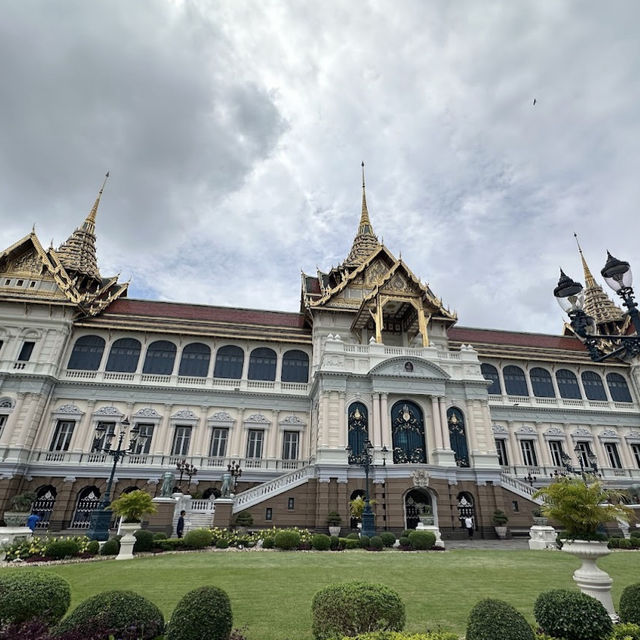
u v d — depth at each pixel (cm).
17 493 3444
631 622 829
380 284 4156
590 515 1014
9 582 768
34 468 3559
